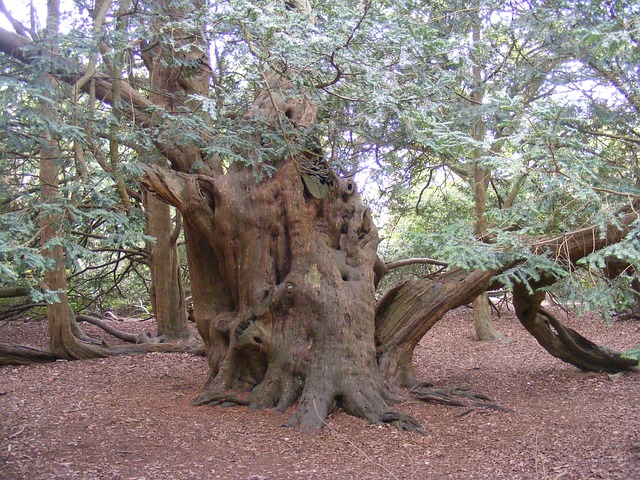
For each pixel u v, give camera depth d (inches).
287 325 331.6
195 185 337.7
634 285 299.0
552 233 282.8
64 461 248.4
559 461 248.2
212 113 277.6
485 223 543.5
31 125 259.1
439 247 271.1
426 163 551.2
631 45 225.3
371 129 335.0
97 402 357.1
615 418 314.2
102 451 263.1
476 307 645.9
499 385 405.1
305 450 264.7
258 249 339.0
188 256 369.1
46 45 273.6
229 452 261.9
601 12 270.4
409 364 360.8
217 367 358.3
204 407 330.0
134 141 333.7
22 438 280.8
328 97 331.6
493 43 408.2
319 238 341.7
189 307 645.3
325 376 315.9
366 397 313.0
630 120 319.9
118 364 503.8
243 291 341.7
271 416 310.7
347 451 263.4
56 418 319.9
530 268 265.4
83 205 370.3
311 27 259.4
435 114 303.1
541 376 434.0
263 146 334.0
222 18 259.4
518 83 376.2
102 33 300.7
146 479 229.3
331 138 366.3
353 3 304.0
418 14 367.6
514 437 284.4
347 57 279.9
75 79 343.9
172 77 395.5
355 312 333.4
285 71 284.8
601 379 416.2
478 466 244.7
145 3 318.3
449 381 420.5
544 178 232.1
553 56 341.7
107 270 788.0
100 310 826.8
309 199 341.4
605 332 678.5
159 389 390.3
